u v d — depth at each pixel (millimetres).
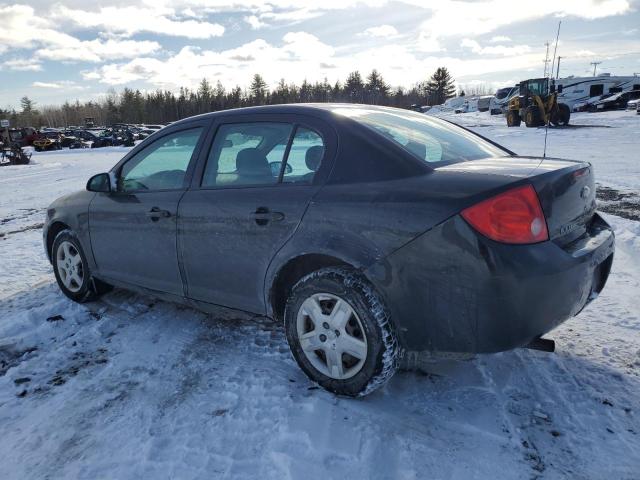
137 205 3770
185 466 2393
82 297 4449
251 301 3219
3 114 120562
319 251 2770
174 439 2588
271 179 3125
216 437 2586
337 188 2805
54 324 4047
